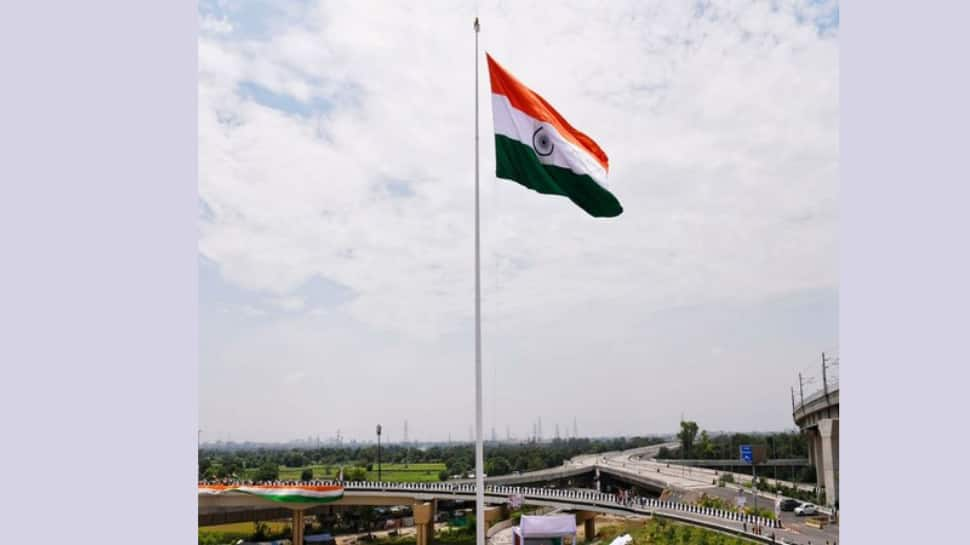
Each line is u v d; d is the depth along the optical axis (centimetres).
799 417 10000
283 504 9981
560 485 12725
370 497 10500
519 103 3002
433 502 10456
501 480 12431
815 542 7700
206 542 10138
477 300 2859
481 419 2780
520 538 6194
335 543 10331
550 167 3011
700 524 8688
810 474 10012
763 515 8681
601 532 9469
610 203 3105
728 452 11700
